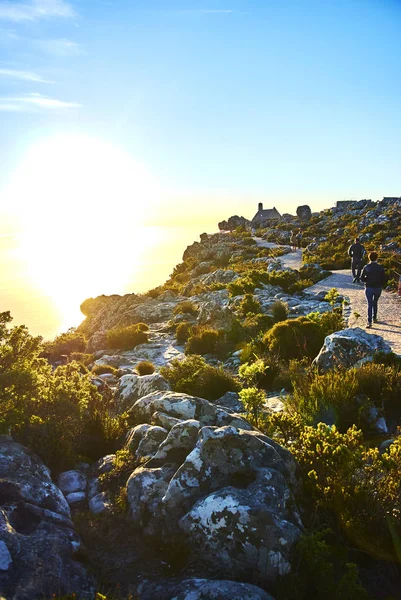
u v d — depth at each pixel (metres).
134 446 7.06
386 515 5.21
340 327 16.09
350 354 11.52
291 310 22.61
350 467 5.75
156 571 4.90
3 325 7.39
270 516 4.90
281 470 5.68
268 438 6.19
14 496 5.40
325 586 4.47
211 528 5.02
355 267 28.70
